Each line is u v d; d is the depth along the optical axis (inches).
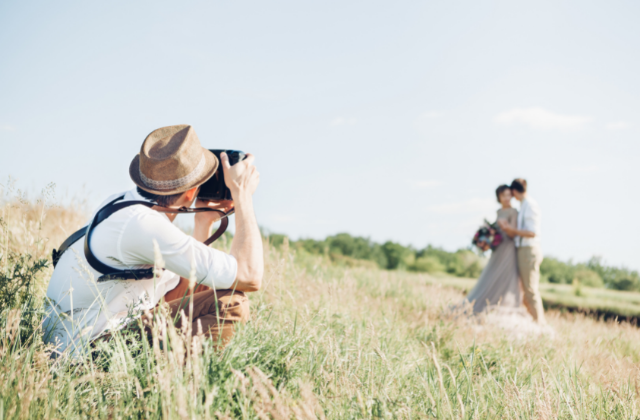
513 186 250.1
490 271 248.2
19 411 58.9
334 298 144.0
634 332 229.5
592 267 593.3
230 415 66.3
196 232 100.5
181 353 64.6
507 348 153.8
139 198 82.6
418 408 85.7
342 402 76.7
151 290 84.4
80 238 81.7
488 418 85.1
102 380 69.3
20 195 102.6
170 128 84.6
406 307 227.5
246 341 82.6
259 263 83.3
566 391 98.2
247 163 88.0
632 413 89.5
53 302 80.0
